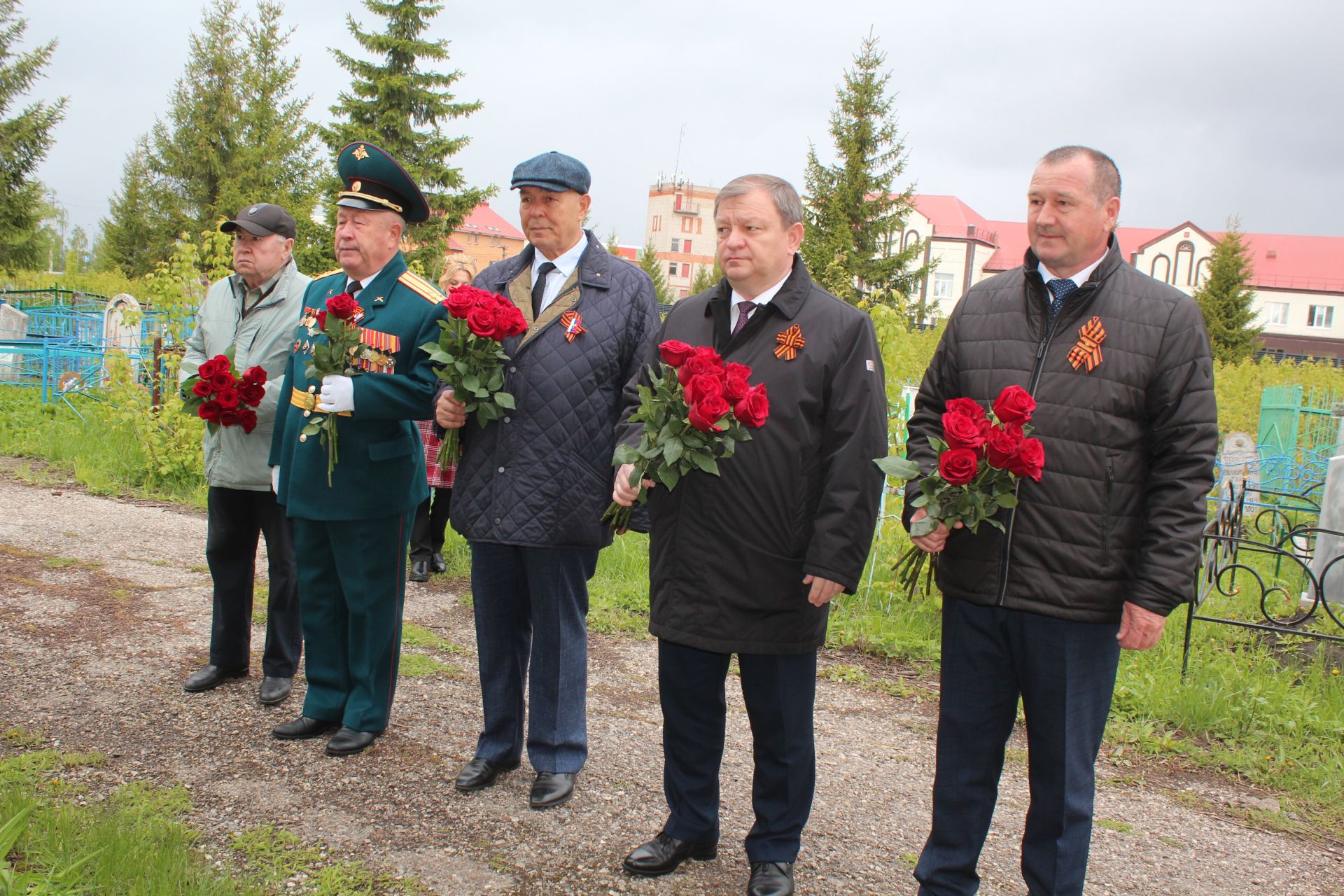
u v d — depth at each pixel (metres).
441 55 24.62
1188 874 3.40
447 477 6.35
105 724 3.91
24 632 4.89
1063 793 2.65
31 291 21.09
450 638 5.48
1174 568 2.50
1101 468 2.61
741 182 2.96
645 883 3.05
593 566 3.71
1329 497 6.72
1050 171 2.65
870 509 2.85
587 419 3.56
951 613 2.82
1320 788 4.15
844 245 29.27
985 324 2.84
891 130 30.14
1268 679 5.18
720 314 3.12
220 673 4.43
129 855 2.77
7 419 11.12
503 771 3.74
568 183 3.54
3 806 2.97
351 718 3.87
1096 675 2.68
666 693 3.11
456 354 3.40
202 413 3.83
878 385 2.92
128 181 38.38
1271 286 63.28
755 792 3.06
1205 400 2.54
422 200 3.89
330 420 3.61
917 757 4.29
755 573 2.92
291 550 4.32
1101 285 2.67
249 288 4.50
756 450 2.90
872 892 3.12
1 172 28.34
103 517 7.70
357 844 3.13
